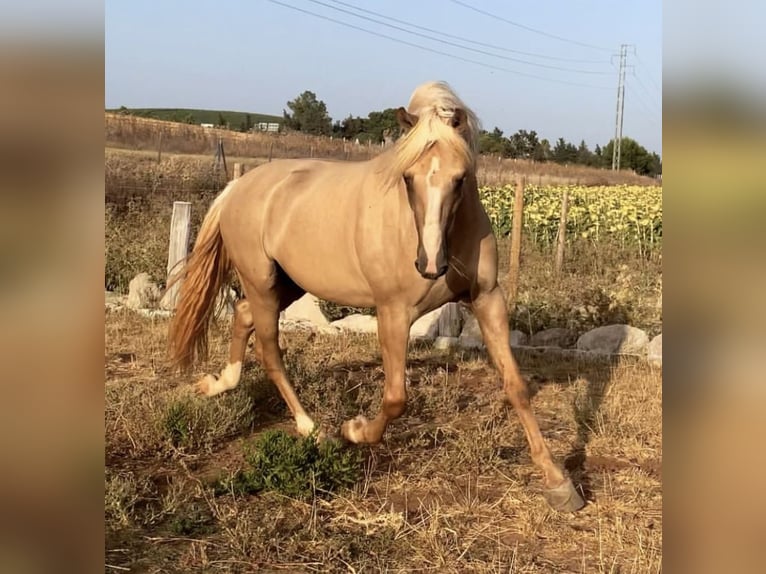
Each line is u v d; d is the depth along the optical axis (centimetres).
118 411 408
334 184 378
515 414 458
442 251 280
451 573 267
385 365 346
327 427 430
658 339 595
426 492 342
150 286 744
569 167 3272
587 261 986
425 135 284
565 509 318
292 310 705
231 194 448
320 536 294
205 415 412
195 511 313
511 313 686
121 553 280
